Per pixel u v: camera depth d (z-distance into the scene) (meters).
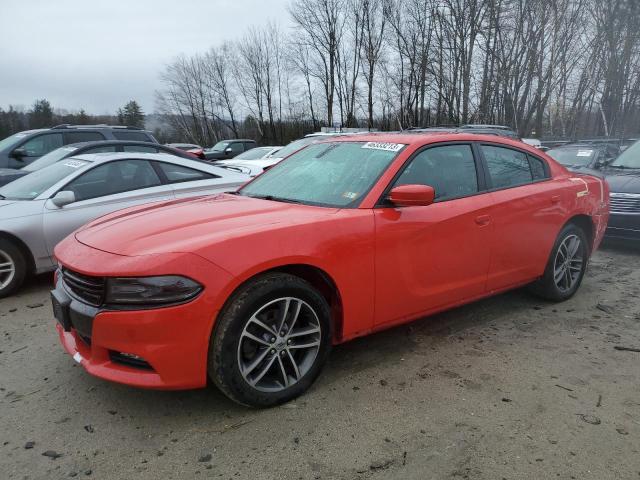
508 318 4.36
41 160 7.43
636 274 5.87
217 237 2.75
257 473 2.40
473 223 3.73
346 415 2.87
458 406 2.96
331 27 44.78
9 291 5.17
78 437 2.71
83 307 2.69
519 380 3.27
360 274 3.17
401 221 3.34
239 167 9.84
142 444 2.63
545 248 4.39
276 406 2.95
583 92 32.22
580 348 3.76
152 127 62.53
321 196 3.52
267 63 51.41
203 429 2.75
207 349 2.66
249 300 2.72
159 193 6.11
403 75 40.22
